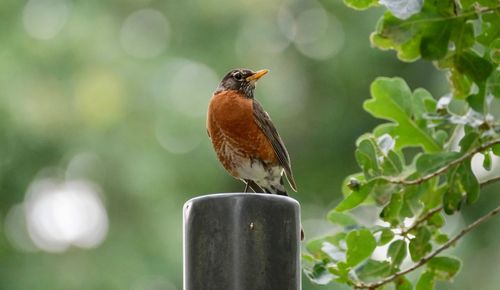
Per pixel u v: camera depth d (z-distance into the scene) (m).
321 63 14.02
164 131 13.41
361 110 14.02
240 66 13.70
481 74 6.81
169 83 13.59
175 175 13.23
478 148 6.87
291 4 14.24
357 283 6.93
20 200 13.65
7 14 13.94
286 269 5.40
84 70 13.62
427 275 7.30
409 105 7.41
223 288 5.35
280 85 13.91
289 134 14.05
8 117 13.40
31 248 13.66
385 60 13.74
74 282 13.26
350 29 13.98
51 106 13.47
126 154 13.32
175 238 13.01
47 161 13.53
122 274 13.08
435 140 7.37
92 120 13.45
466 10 6.67
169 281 12.95
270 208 5.41
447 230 12.81
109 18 14.00
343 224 7.42
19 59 13.67
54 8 14.00
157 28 14.02
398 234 7.18
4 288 13.46
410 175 7.08
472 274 12.54
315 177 14.17
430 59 6.75
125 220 13.30
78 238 13.48
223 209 5.40
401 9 6.25
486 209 12.74
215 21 13.82
